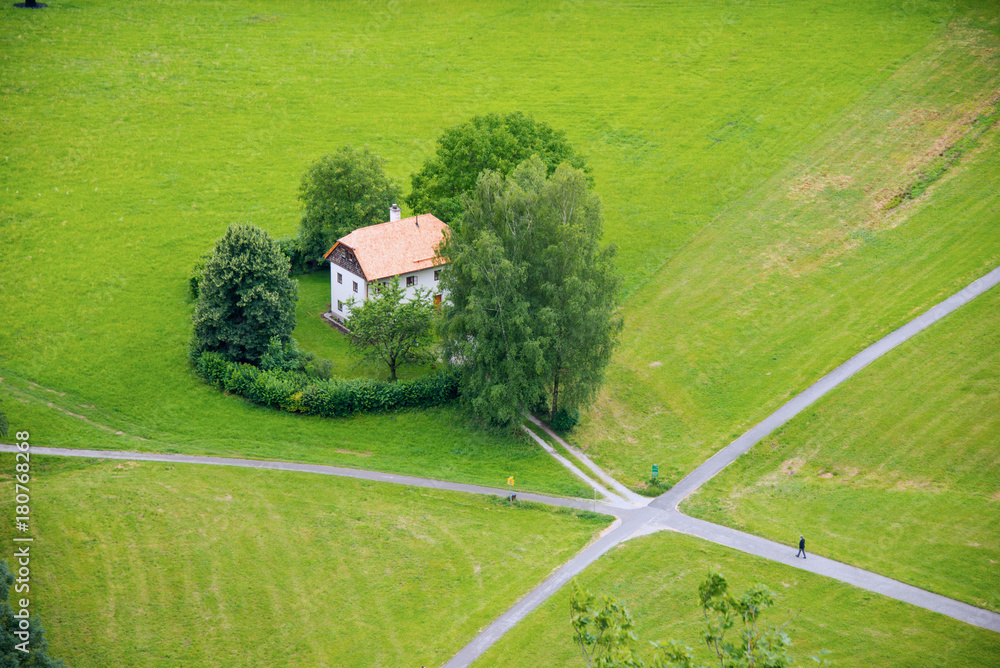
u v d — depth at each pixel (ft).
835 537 229.86
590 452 269.23
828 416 274.98
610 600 147.43
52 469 251.39
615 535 232.12
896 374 288.51
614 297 276.82
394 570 220.23
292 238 358.84
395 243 308.19
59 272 356.59
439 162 336.90
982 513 234.17
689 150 446.19
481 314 257.34
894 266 347.36
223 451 263.08
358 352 305.94
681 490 250.16
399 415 280.92
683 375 301.22
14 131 451.12
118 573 214.90
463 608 209.05
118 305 337.11
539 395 265.95
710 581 151.64
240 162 442.91
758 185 415.85
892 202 389.39
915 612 205.05
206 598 209.97
